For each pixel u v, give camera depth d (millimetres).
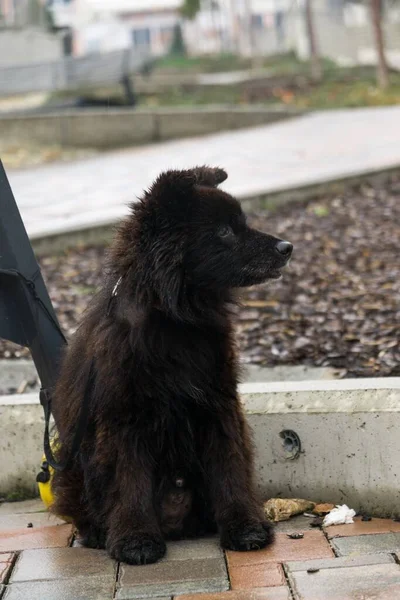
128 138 23469
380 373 6980
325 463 5367
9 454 5965
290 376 7336
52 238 11367
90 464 5023
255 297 9172
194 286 5047
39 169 18406
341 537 4844
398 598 3924
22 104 31109
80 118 23391
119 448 4902
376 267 9766
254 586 4223
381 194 13023
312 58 32375
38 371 5973
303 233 11352
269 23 67812
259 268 5230
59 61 28391
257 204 12742
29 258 5871
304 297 9078
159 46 80062
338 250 10523
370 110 23578
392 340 7629
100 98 29438
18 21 40688
